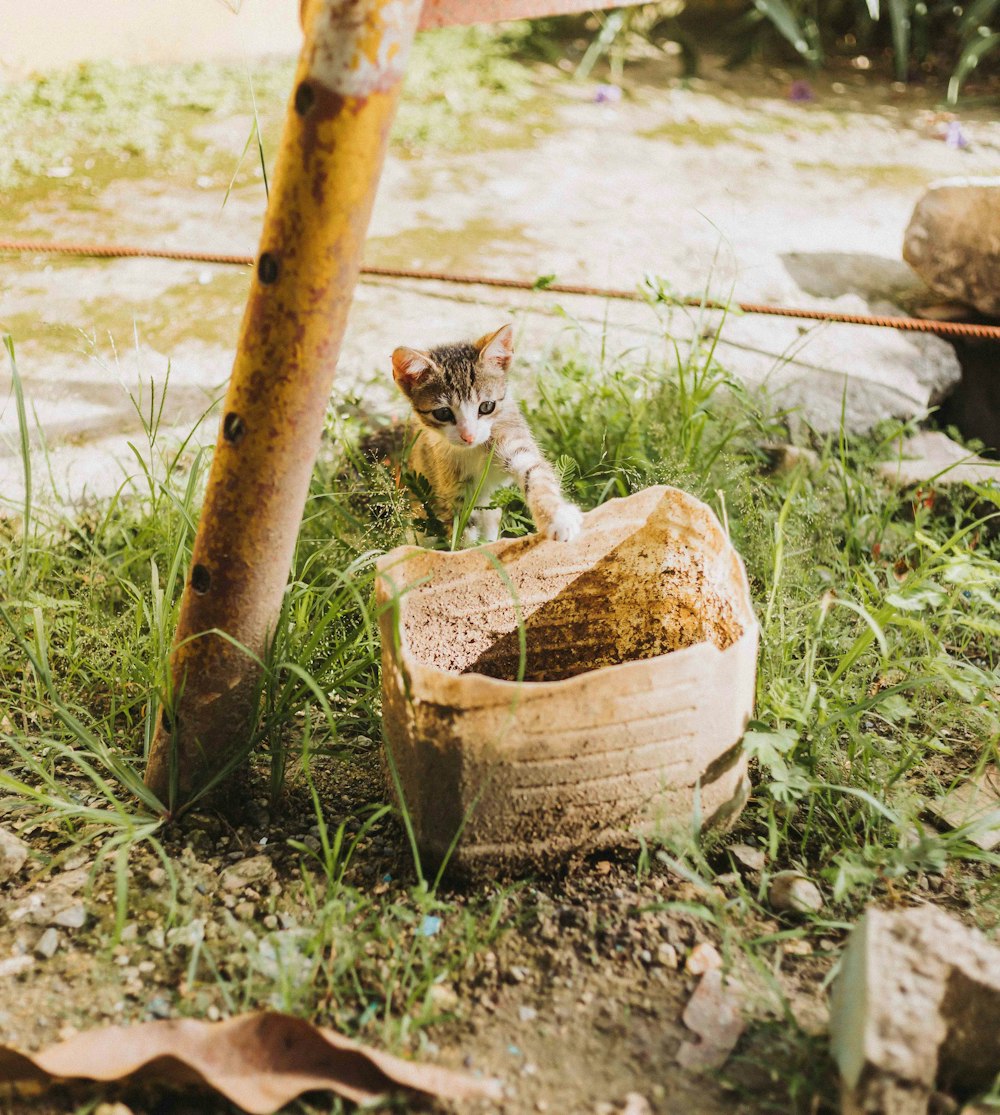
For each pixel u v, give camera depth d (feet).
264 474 2.60
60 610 3.18
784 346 4.03
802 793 2.80
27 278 4.23
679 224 4.67
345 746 3.00
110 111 5.24
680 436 3.51
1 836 2.76
